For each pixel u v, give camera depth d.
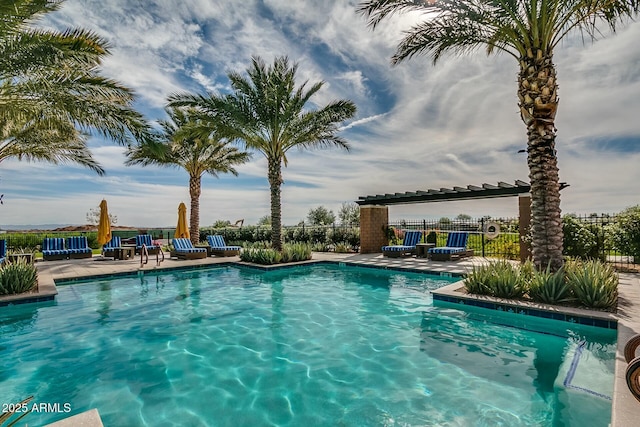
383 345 4.62
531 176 6.55
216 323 5.69
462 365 3.94
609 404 3.03
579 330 4.95
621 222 9.60
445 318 5.84
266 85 12.32
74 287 8.77
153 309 6.61
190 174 19.64
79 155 14.31
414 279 9.66
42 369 3.94
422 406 3.05
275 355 4.31
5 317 6.06
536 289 5.75
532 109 6.43
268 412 3.01
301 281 9.61
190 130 13.16
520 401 3.10
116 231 22.31
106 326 5.54
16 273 7.07
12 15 6.10
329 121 12.85
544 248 6.36
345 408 3.05
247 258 12.49
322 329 5.34
